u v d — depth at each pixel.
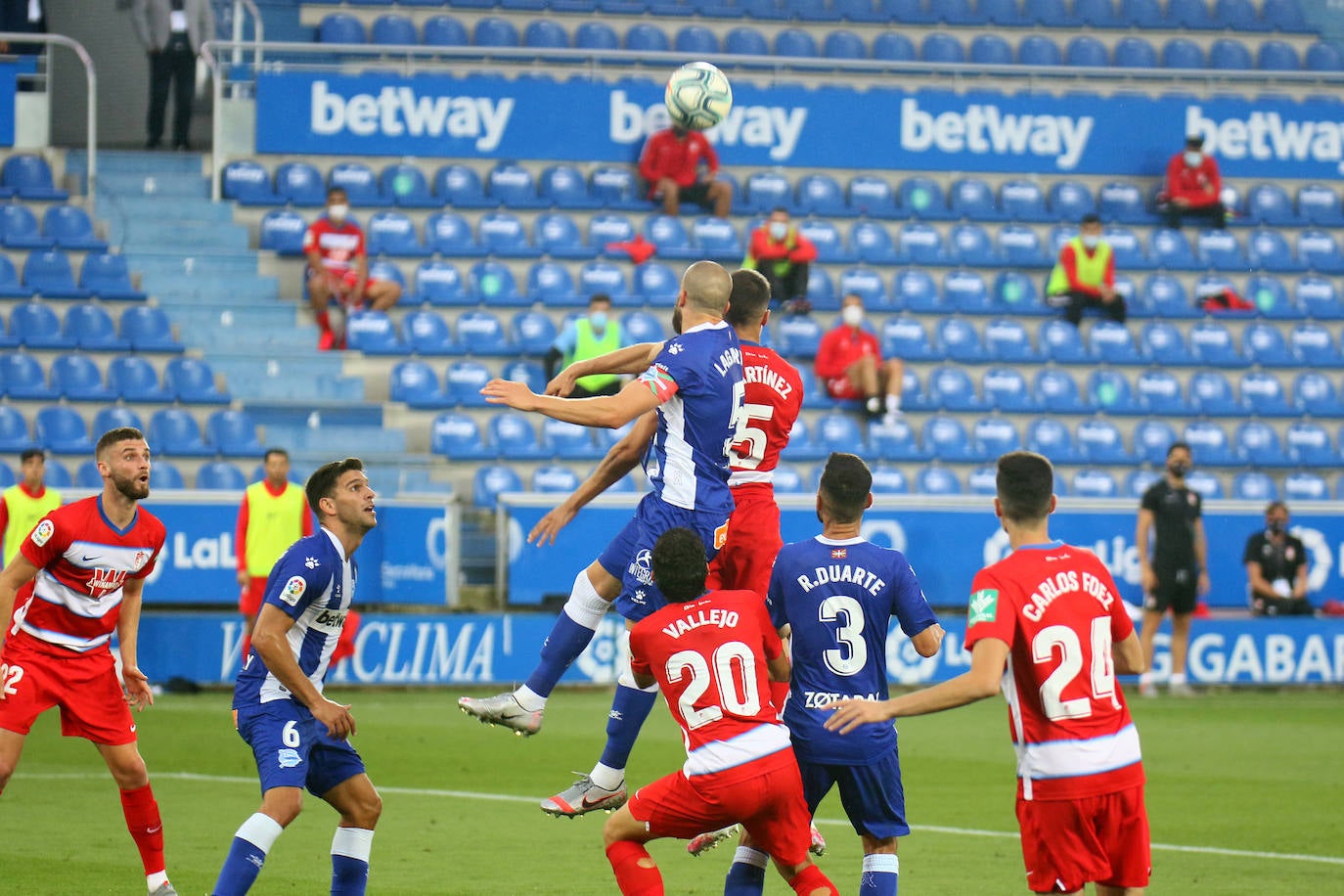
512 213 73.06
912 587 22.83
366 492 23.08
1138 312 72.88
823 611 22.75
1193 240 77.62
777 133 76.31
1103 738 19.12
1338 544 57.62
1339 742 44.94
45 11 76.69
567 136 74.75
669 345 22.56
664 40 84.25
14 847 29.73
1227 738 45.81
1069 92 82.81
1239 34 90.25
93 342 63.31
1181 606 54.44
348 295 65.62
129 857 29.02
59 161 72.62
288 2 82.31
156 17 73.88
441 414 63.31
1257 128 79.62
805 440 63.94
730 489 23.61
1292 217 79.50
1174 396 70.06
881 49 86.62
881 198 77.44
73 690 25.28
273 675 22.78
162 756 40.88
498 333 67.25
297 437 61.47
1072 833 19.06
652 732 47.31
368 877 27.45
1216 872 28.78
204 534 52.34
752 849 23.05
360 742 43.69
